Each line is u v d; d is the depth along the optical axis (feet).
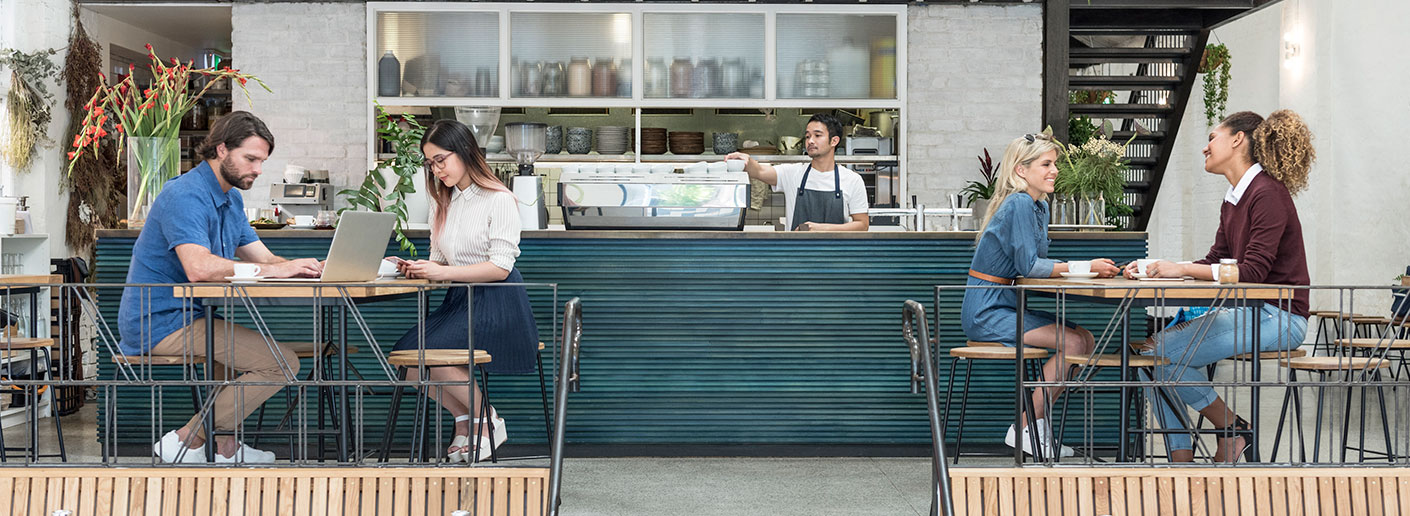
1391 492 11.89
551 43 25.72
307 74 25.72
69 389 20.85
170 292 12.11
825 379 16.33
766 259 16.21
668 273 16.15
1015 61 26.27
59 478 11.66
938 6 26.18
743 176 16.53
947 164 26.30
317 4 25.67
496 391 16.16
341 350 11.68
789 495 13.94
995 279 13.82
